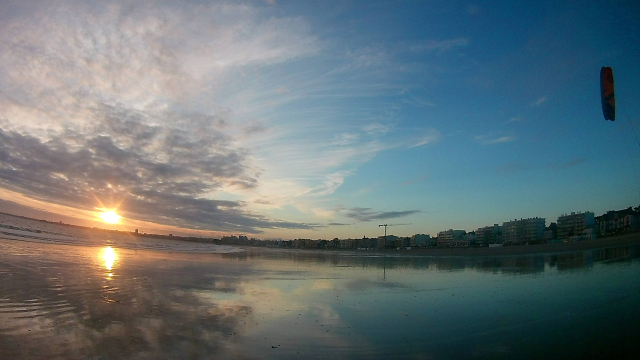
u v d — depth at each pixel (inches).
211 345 313.7
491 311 449.4
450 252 2324.1
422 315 440.1
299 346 320.5
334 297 567.2
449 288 650.2
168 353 288.2
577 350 297.7
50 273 628.4
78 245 1497.3
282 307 484.4
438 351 309.0
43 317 364.5
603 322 371.2
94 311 402.6
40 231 2245.3
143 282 631.2
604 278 643.5
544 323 381.1
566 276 703.1
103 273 696.4
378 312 458.3
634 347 299.1
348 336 352.5
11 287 481.4
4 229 1817.2
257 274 882.1
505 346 316.8
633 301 452.4
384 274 916.0
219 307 470.0
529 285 629.6
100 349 288.5
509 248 2021.4
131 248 1790.1
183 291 573.3
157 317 398.0
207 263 1157.1
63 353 275.0
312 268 1097.4
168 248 2174.0
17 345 282.8
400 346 323.3
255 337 343.3
